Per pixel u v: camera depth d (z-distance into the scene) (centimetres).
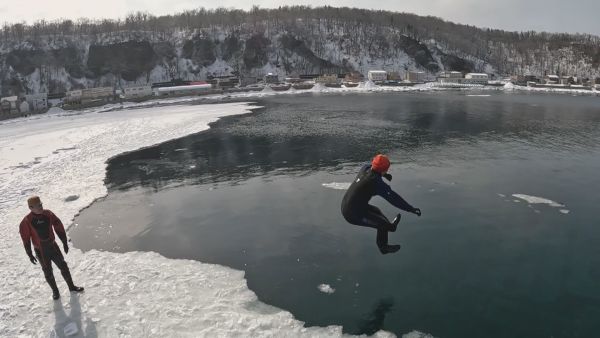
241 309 928
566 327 877
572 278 1077
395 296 994
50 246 912
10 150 3027
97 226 1495
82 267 1120
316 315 912
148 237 1387
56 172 2280
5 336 812
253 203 1720
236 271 1121
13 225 1433
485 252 1227
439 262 1165
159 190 1952
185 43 13900
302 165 2383
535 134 3359
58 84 11169
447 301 973
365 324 881
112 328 834
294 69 14150
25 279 1044
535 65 16475
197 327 841
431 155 2591
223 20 16425
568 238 1323
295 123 4219
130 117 5194
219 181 2084
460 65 15912
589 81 11219
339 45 15338
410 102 6688
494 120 4272
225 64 13800
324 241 1317
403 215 1530
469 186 1895
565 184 1917
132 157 2683
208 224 1495
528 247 1261
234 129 3841
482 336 849
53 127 4500
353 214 708
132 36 13562
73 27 14525
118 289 998
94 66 12069
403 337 841
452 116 4650
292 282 1062
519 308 945
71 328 826
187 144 3114
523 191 1816
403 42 15850
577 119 4306
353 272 1114
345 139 3216
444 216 1516
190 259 1205
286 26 15650
